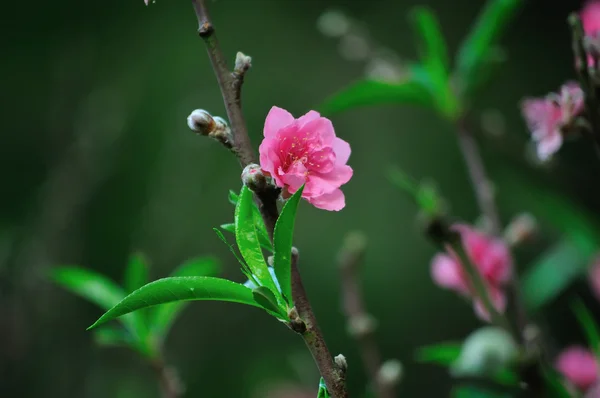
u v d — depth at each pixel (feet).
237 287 3.77
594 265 5.68
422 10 4.86
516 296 4.43
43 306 11.07
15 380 10.72
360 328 4.61
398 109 13.35
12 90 13.50
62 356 10.88
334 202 3.81
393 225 12.56
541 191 6.09
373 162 13.12
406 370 11.19
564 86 4.22
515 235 4.61
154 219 12.30
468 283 4.39
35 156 13.19
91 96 13.39
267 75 13.58
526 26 13.51
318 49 13.78
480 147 6.41
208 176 12.55
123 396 10.35
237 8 14.10
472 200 12.73
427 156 13.07
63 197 12.21
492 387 4.61
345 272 4.67
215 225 12.30
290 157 3.82
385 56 6.35
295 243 12.50
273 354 11.50
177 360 11.60
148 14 14.06
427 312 11.93
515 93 13.08
